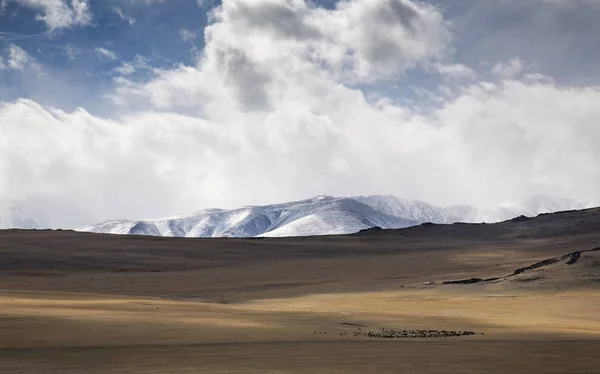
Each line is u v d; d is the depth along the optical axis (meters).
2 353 45.75
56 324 57.72
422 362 42.97
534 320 78.31
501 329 68.50
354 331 63.94
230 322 65.75
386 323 72.44
